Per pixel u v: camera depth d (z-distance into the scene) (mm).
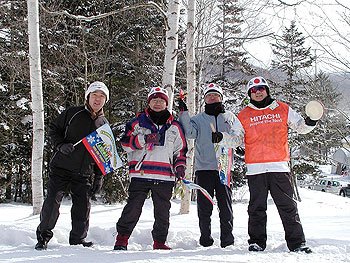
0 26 11711
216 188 3879
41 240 3426
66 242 4047
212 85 4191
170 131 3639
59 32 12055
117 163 3748
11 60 11602
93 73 12633
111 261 2652
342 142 14141
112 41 13180
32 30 7914
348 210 10734
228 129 4055
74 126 3666
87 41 13352
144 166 3523
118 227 3477
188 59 7871
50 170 3623
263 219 3416
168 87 6500
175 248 3736
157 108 3658
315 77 10148
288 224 3324
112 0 12523
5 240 3982
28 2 7887
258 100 3602
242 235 4078
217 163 3879
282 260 2691
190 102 7887
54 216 3500
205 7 9555
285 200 3350
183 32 10281
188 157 8039
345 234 4156
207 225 3809
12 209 9945
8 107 12289
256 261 2652
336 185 25641
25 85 12734
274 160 3418
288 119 3557
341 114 10219
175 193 4410
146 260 2666
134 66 12695
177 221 5828
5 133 12492
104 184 12680
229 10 9617
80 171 3650
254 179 3459
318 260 2701
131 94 14297
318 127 11492
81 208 3701
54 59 12688
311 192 20297
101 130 3730
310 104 3391
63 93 13148
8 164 12805
